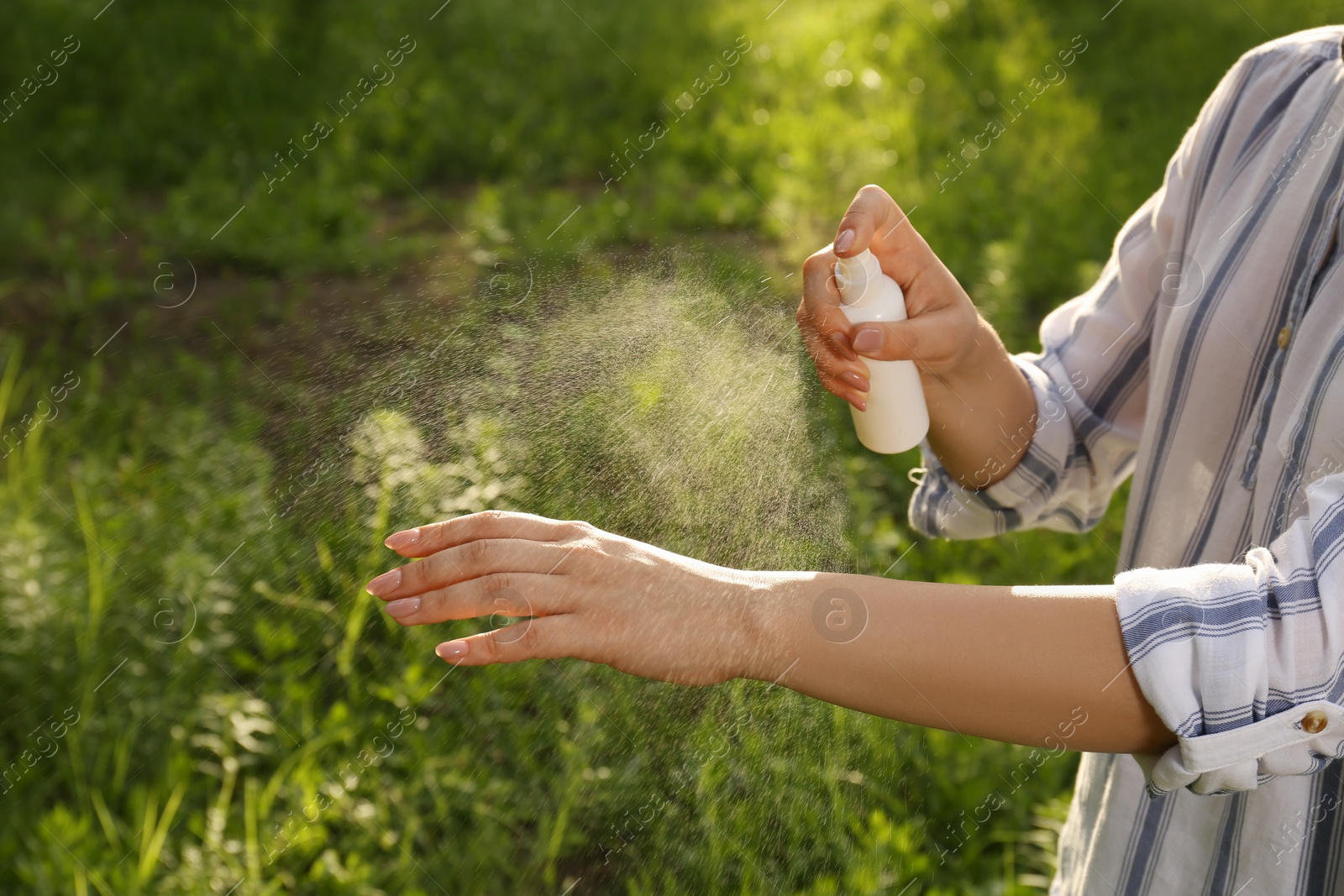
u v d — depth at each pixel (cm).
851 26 682
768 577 79
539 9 693
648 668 76
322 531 129
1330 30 102
